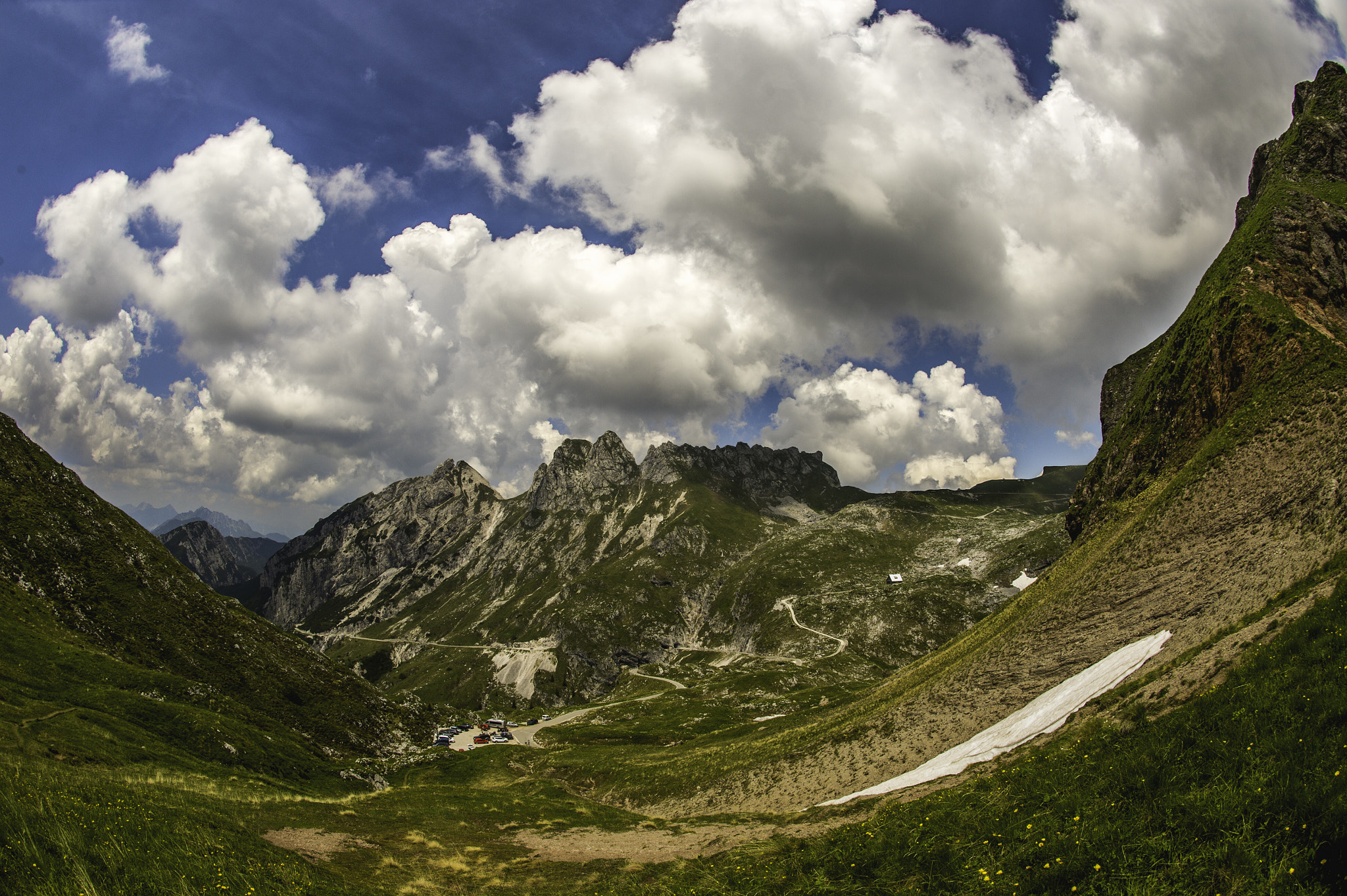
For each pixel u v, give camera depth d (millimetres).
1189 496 70938
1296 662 22625
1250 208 135375
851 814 48688
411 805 69688
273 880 30438
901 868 23734
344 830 51625
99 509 116750
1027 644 72062
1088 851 18688
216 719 74938
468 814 68062
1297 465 57156
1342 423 55719
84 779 36906
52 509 107000
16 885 21688
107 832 27344
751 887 27328
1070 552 108125
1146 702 30219
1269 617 31469
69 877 23000
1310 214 103312
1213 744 20844
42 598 91312
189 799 44969
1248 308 90188
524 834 61375
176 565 120875
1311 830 15562
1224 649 30656
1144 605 60031
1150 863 17406
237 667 109125
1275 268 97688
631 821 69062
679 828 63500
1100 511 112562
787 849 34531
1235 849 16219
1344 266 95812
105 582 102500
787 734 104688
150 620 102688
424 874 43812
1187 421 96312
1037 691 59469
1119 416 154375
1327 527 43500
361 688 137125
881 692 107000
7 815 25562
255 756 72438
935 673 91688
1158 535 70250
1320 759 17562
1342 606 23719
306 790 70938
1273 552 48062
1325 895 14156
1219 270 107938
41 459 115250
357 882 38000
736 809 77688
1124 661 49969
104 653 85750
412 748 125938
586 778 117938
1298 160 123125
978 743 54094
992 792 28312
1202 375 95250
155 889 24656
